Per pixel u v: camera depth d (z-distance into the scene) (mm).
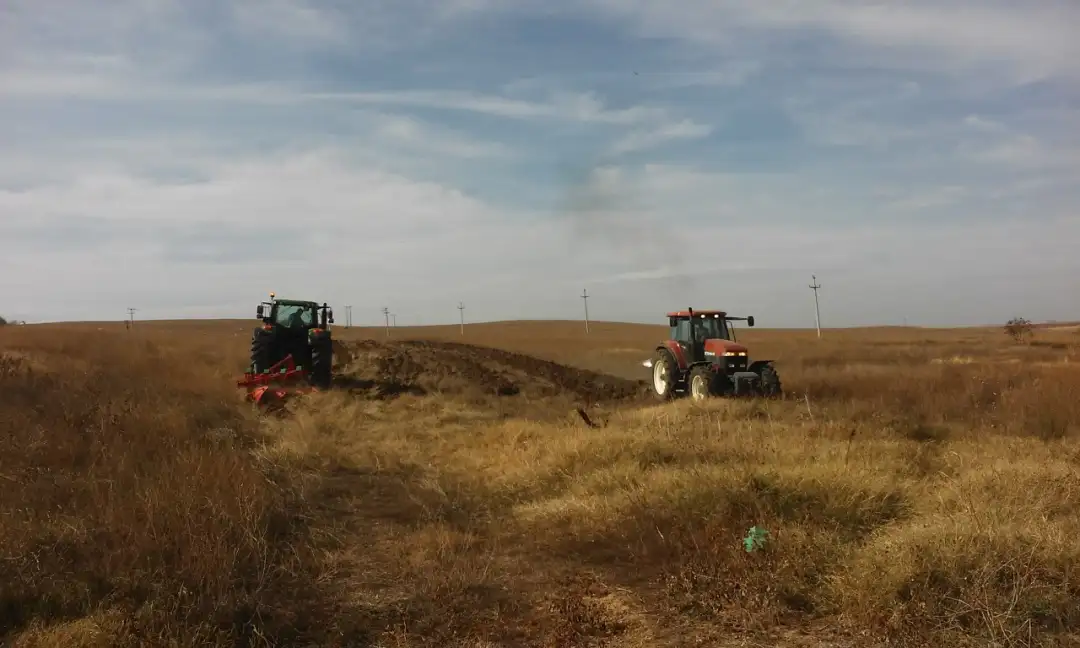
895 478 6734
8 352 15477
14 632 3762
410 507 6844
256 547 5027
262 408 12797
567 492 7137
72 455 7195
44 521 5270
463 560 5215
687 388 15398
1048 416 10367
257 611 4129
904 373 18000
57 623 3869
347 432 10836
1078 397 11312
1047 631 3705
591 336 59562
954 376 16188
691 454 8062
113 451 7176
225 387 14398
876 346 38031
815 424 9930
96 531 5039
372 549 5613
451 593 4617
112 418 8586
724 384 14250
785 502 5957
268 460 8219
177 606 4023
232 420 10789
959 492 6023
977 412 11445
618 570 5074
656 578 4867
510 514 6703
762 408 11805
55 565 4504
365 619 4285
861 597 4133
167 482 5891
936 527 4934
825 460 7328
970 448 8305
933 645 3682
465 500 7129
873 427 9758
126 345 20562
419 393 15914
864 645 3742
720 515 5715
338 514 6609
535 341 48094
